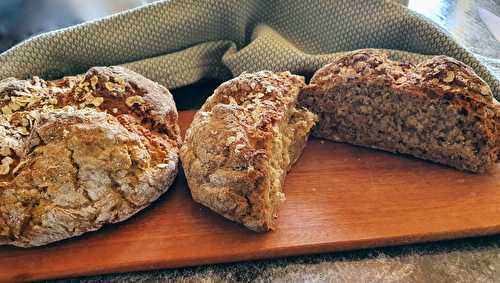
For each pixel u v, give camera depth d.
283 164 0.36
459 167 0.38
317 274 0.30
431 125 0.37
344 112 0.40
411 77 0.38
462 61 0.44
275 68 0.45
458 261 0.31
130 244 0.31
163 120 0.37
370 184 0.36
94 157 0.31
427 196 0.35
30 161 0.31
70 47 0.43
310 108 0.41
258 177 0.31
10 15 0.53
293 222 0.33
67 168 0.30
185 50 0.47
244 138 0.32
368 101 0.38
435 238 0.32
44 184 0.30
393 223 0.33
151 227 0.33
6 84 0.37
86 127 0.31
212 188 0.32
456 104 0.36
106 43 0.44
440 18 0.62
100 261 0.30
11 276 0.30
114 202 0.31
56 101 0.36
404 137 0.38
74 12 0.54
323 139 0.41
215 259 0.31
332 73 0.40
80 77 0.40
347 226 0.33
